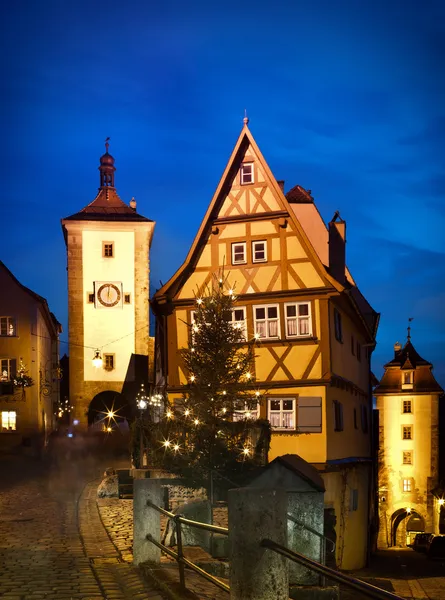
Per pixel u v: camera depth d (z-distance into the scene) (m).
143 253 51.12
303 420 26.42
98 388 50.03
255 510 5.79
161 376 30.95
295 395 26.62
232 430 20.39
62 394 63.12
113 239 51.09
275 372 26.97
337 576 4.41
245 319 27.52
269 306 27.41
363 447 34.38
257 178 27.98
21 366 43.72
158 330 32.94
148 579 9.16
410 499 54.28
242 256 27.94
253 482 15.45
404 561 36.00
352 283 37.78
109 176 53.88
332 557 19.14
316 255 27.00
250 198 27.97
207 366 20.33
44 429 47.44
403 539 55.09
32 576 9.56
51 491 23.00
